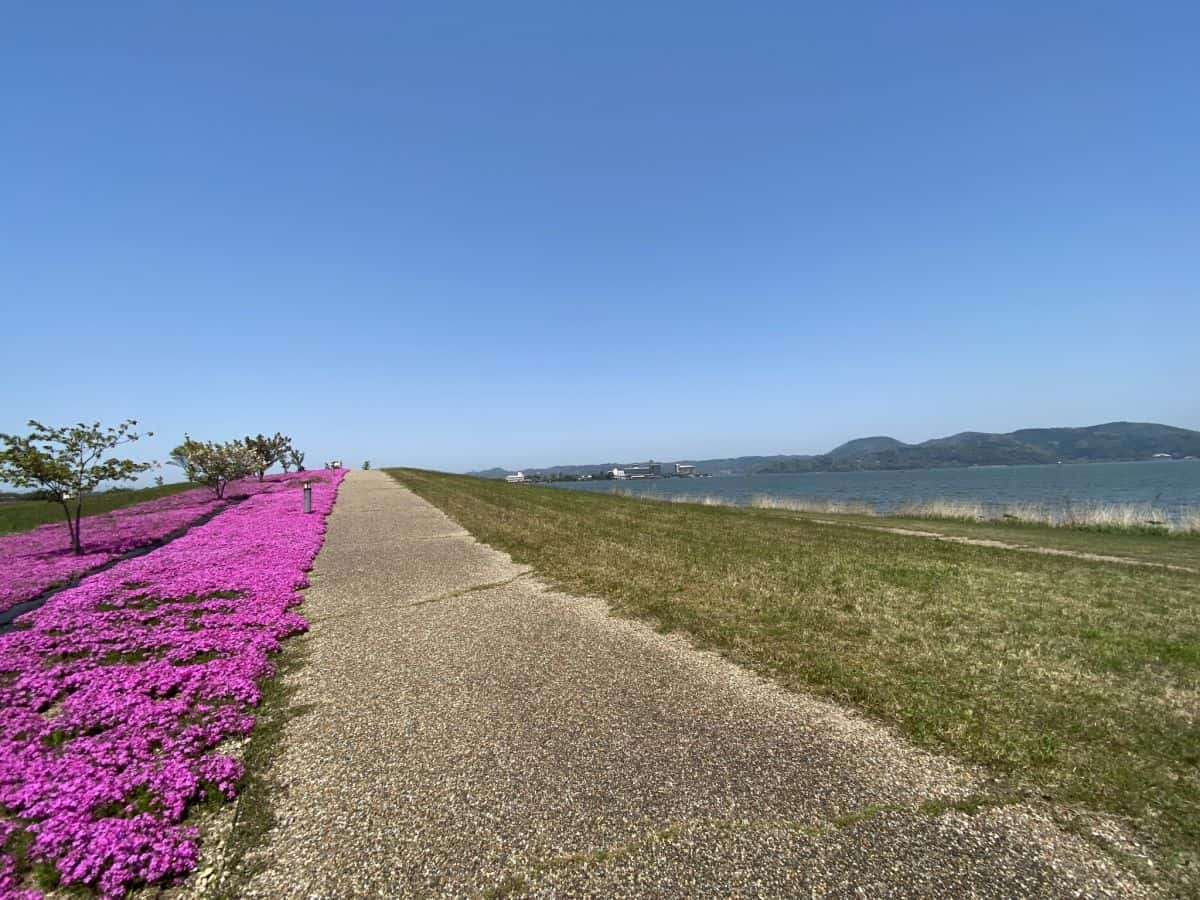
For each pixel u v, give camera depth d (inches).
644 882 138.9
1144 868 139.9
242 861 150.6
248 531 724.7
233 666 276.7
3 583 459.5
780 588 404.2
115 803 173.9
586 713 227.0
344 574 492.4
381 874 143.9
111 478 617.6
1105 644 288.0
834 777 180.1
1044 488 2723.9
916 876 138.8
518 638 317.4
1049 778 176.7
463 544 623.5
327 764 195.5
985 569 465.7
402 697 247.0
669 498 1350.9
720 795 171.9
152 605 395.9
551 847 151.8
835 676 253.8
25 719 229.8
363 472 2348.7
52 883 144.3
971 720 212.2
